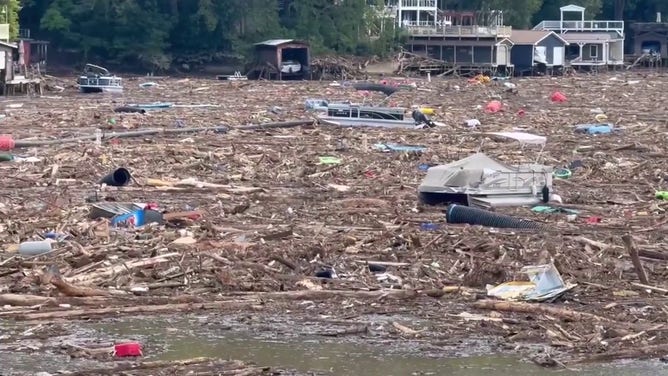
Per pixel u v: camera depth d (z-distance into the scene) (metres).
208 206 147.50
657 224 139.00
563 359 87.19
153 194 157.88
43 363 84.62
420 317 97.44
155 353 87.56
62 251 114.31
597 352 88.50
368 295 102.56
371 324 95.19
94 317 96.19
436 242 122.12
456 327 94.62
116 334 91.94
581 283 107.31
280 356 87.25
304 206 148.62
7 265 109.31
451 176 150.00
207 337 91.62
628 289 106.19
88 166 181.62
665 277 111.06
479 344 90.81
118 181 164.38
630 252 109.69
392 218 139.38
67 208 141.62
